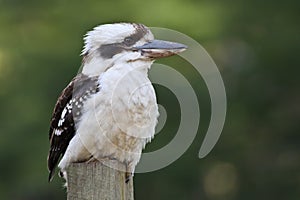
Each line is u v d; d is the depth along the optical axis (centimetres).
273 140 1739
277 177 1734
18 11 1639
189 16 1534
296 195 1734
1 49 1622
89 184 611
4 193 1602
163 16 1509
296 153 1748
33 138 1575
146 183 1606
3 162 1579
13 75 1612
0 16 1648
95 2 1578
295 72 1688
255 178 1728
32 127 1576
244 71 1705
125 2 1547
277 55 1661
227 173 1700
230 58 1691
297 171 1742
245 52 1705
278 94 1719
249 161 1722
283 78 1692
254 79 1706
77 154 676
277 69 1684
